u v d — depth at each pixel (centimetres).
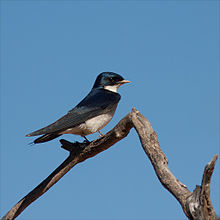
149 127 942
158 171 835
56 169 1149
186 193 736
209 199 669
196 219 677
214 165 655
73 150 1148
